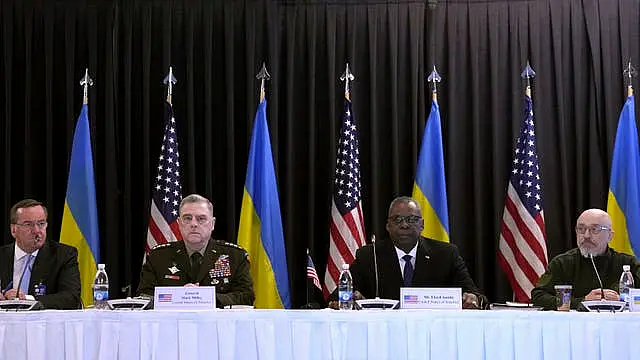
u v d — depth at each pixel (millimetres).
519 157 6059
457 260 4988
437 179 6082
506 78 6508
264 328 3588
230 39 6555
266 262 5922
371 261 4992
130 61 6516
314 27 6551
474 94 6434
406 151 6512
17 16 6547
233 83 6527
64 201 6453
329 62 6496
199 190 6539
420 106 6473
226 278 4719
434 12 6516
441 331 3570
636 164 5906
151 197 6410
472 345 3564
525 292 5840
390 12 6562
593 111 6371
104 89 6516
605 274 4867
